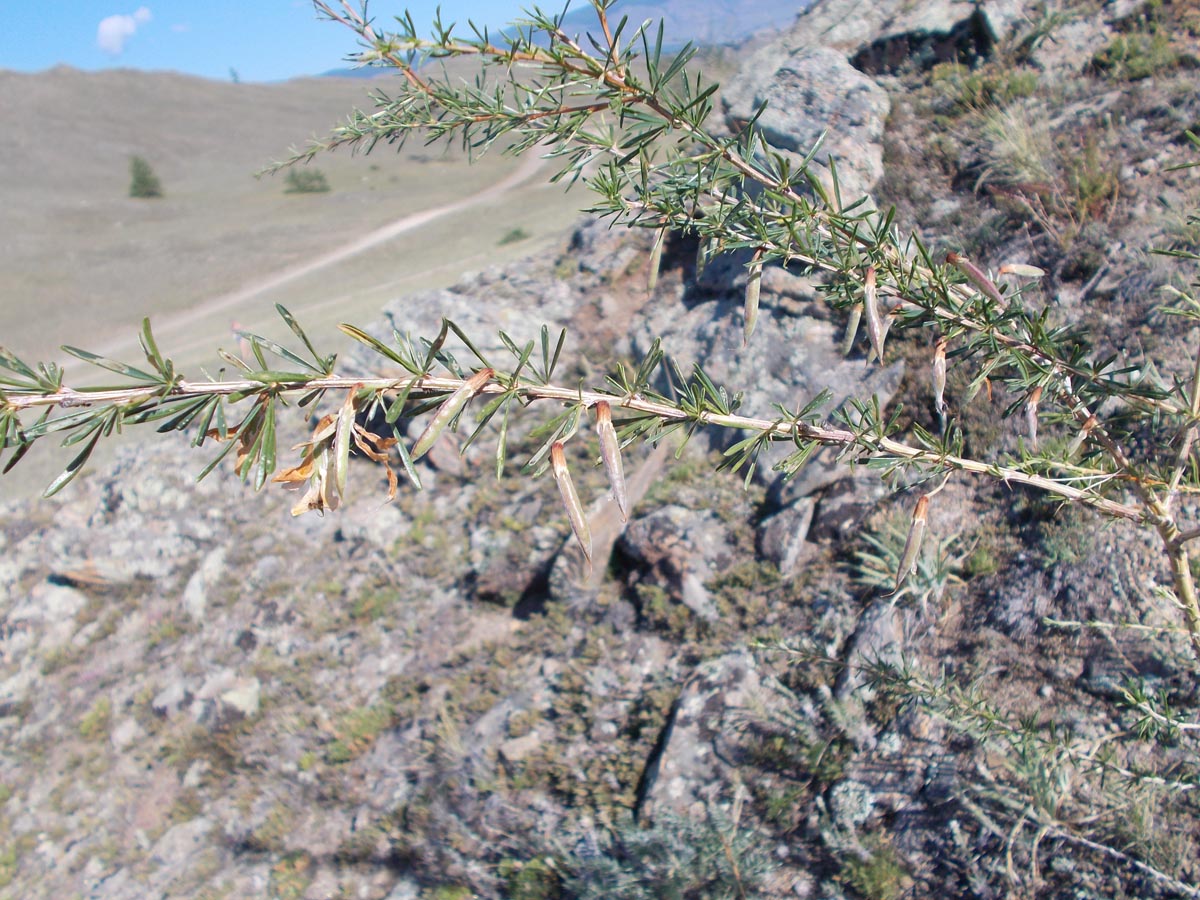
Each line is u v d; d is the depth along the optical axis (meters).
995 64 7.29
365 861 5.26
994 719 3.12
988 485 4.84
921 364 5.53
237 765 6.42
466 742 5.50
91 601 8.95
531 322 8.39
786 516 5.46
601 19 1.49
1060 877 3.34
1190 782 2.79
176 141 77.25
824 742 4.26
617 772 4.88
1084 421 1.77
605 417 1.09
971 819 3.66
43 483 15.91
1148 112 6.06
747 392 6.25
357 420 1.07
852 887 3.79
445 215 44.81
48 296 37.09
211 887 5.57
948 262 1.56
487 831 4.93
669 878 4.00
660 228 1.60
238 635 7.48
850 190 6.59
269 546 8.27
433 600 6.94
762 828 4.17
